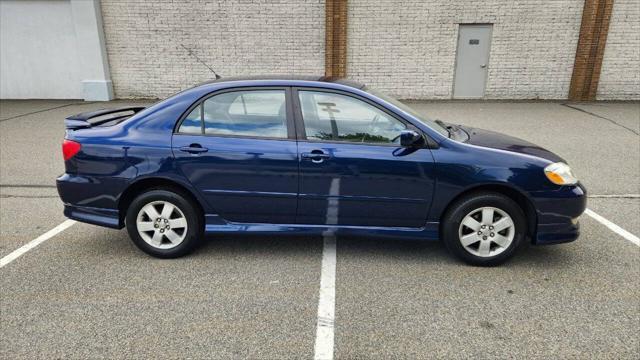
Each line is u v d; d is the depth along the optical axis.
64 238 4.52
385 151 3.74
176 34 12.69
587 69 12.23
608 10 11.70
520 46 12.33
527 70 12.52
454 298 3.42
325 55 12.60
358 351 2.84
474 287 3.57
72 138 3.96
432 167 3.71
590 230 4.65
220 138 3.85
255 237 4.52
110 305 3.33
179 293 3.49
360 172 3.75
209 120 3.91
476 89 12.82
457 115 10.75
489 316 3.19
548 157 3.86
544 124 9.73
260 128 3.87
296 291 3.52
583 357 2.77
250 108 3.89
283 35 12.54
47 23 12.73
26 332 3.03
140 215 3.98
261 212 3.95
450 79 12.73
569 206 3.74
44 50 12.94
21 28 12.78
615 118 10.27
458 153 3.72
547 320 3.14
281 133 3.84
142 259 4.06
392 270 3.85
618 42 12.04
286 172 3.80
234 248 4.27
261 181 3.84
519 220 3.77
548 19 12.05
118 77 13.12
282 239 4.47
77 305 3.34
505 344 2.90
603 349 2.84
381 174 3.74
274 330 3.05
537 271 3.82
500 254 3.84
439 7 12.14
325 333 3.01
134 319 3.16
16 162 7.27
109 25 12.68
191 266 3.92
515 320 3.15
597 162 7.04
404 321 3.14
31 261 4.03
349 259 4.05
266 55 12.73
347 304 3.35
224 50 12.75
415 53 12.55
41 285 3.62
